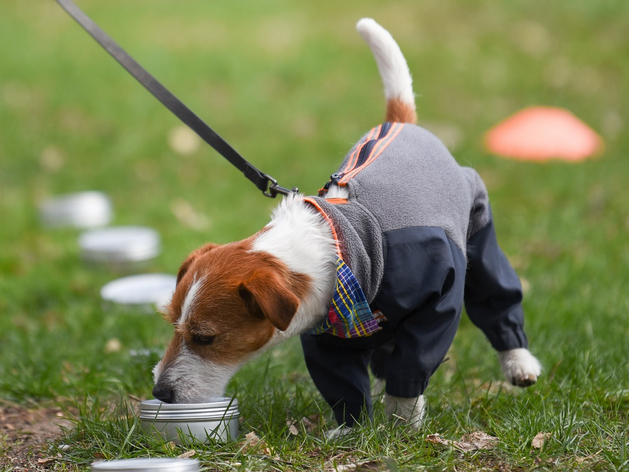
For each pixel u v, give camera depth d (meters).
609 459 5.53
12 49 24.06
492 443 5.97
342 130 19.61
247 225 14.05
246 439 6.00
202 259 5.80
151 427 5.98
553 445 5.78
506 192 15.05
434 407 6.82
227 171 17.52
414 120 7.26
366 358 6.48
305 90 22.20
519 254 11.84
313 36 25.81
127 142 19.05
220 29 26.42
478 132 19.17
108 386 7.71
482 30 25.98
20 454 6.18
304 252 5.64
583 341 8.25
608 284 10.19
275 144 18.78
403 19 27.00
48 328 9.89
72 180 17.28
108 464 5.08
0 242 13.83
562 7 27.30
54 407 7.42
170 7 28.39
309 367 6.16
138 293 10.30
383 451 5.77
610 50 24.36
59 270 12.40
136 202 16.09
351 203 5.70
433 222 5.66
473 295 6.80
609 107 20.64
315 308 5.66
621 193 14.50
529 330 8.74
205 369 5.71
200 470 5.48
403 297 5.52
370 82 22.59
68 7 7.07
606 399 6.77
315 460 5.72
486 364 8.08
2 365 8.48
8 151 18.67
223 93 21.98
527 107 20.86
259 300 5.30
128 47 24.16
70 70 22.75
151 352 8.25
